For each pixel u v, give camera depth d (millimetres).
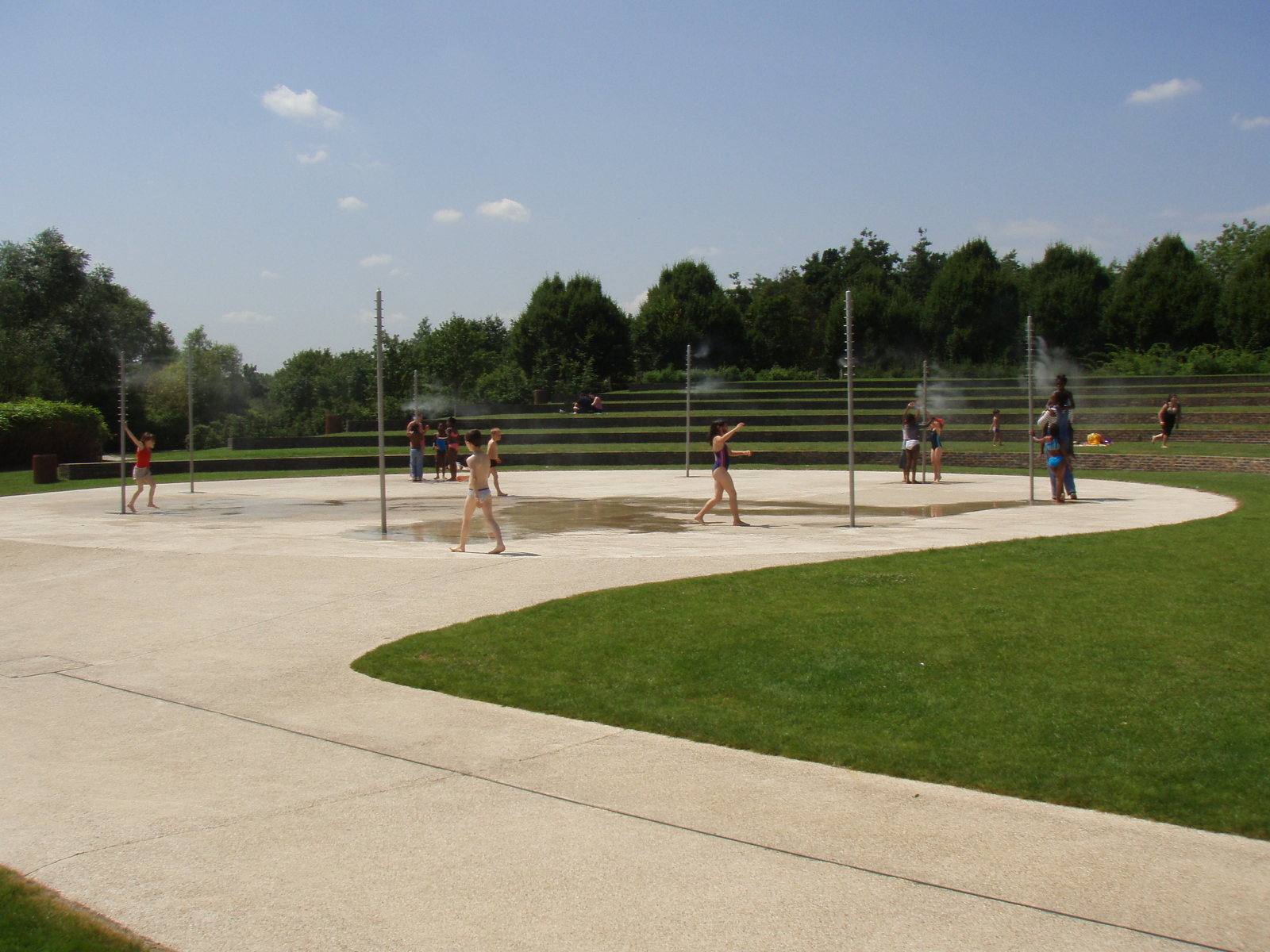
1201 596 9031
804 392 49969
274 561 12266
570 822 4625
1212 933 3527
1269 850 4203
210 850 4359
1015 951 3418
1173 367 47844
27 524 17906
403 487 26406
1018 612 8484
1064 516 16797
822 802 4812
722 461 16297
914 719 6012
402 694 6895
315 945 3543
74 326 68438
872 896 3842
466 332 61188
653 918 3695
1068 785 4930
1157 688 6383
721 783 5098
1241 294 50812
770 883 3961
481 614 9266
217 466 34281
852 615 8523
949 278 60094
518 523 17062
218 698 6914
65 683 7375
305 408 66062
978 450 33469
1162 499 19672
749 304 92250
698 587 9984
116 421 68812
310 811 4816
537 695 6742
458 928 3645
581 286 59594
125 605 10078
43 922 3680
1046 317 56625
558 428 44406
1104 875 3988
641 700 6570
